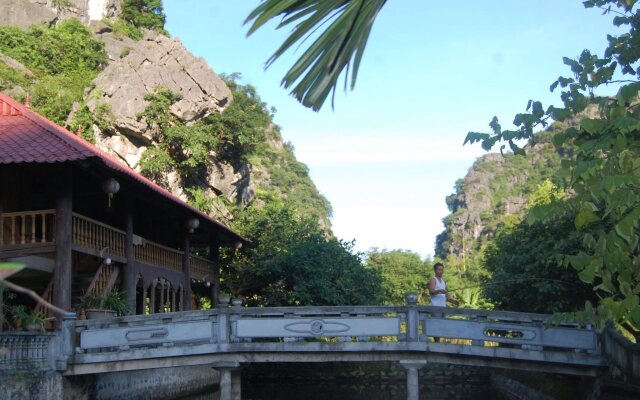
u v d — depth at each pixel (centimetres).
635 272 565
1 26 4703
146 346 1416
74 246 1472
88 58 4856
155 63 3631
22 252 1434
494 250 2353
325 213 8575
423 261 5041
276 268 2612
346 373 2700
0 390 1173
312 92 339
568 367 1351
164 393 1855
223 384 1388
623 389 1179
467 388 2628
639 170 502
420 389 2588
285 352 1388
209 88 3703
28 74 4281
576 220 536
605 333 1333
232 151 3859
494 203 10781
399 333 1384
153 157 3472
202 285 2614
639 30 632
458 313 1377
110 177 1525
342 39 337
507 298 1922
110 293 1567
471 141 627
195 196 3562
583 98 610
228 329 1396
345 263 2639
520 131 620
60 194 1460
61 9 5709
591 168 517
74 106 3594
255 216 3147
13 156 1366
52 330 1439
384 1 343
